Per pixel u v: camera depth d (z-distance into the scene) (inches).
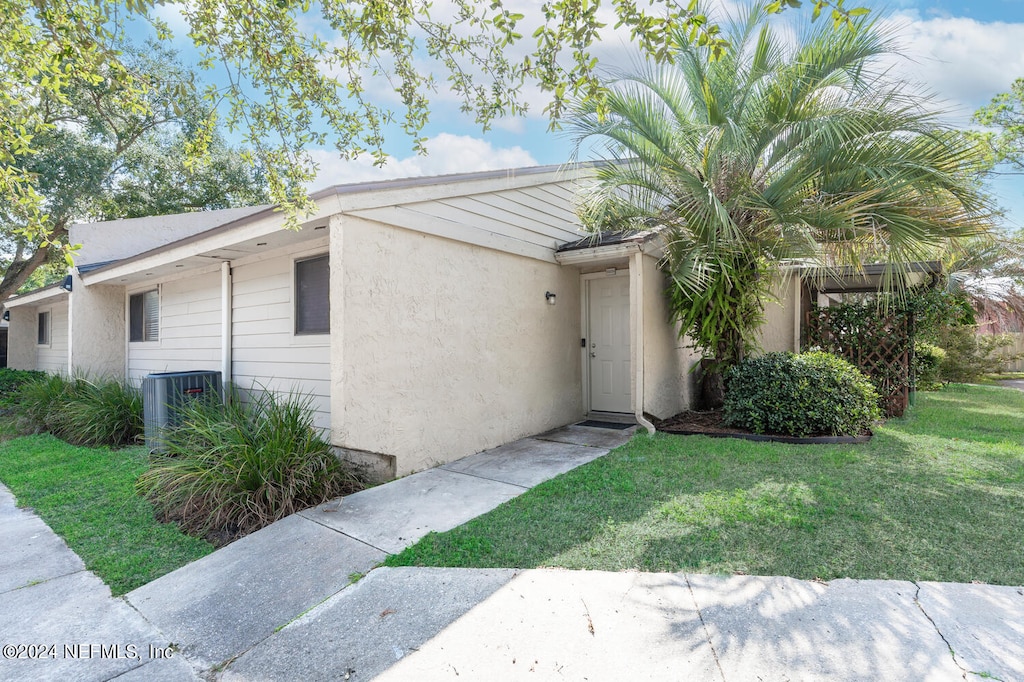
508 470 189.8
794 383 224.7
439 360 202.2
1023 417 276.1
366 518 141.9
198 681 79.7
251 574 112.3
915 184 195.8
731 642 83.8
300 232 198.8
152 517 149.9
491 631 89.4
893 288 289.6
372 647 86.4
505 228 236.8
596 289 294.7
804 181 214.2
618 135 234.2
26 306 551.8
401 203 185.9
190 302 298.4
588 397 296.5
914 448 200.7
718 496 148.2
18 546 130.4
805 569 105.7
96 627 94.5
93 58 116.1
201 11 120.5
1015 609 90.4
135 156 502.3
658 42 93.6
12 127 133.0
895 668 76.7
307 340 219.6
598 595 99.2
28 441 264.8
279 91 139.3
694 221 226.1
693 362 311.1
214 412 200.1
